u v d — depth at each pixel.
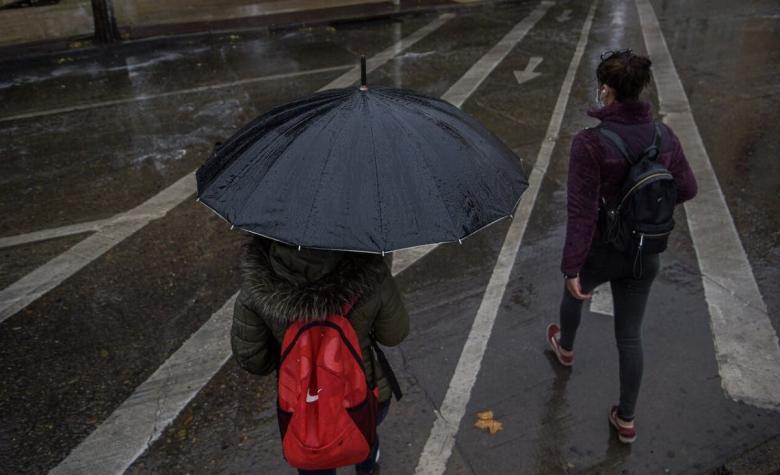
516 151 7.18
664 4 14.56
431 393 3.84
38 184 6.63
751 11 13.53
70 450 3.50
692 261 5.09
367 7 14.31
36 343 4.33
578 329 4.34
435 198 2.11
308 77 10.01
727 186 6.26
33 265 5.23
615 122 2.78
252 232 2.09
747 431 3.54
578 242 2.86
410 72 10.12
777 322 4.38
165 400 3.84
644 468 3.34
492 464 3.37
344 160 2.13
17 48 11.39
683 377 3.92
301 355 2.15
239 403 3.80
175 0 15.34
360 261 2.23
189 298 4.80
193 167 6.95
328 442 2.16
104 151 7.40
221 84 9.74
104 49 11.36
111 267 5.20
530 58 10.70
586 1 15.05
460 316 4.53
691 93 8.81
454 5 14.45
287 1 15.14
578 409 3.71
